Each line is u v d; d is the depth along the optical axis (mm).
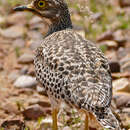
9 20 19500
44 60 10398
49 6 11914
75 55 9898
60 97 9711
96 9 19844
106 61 10188
